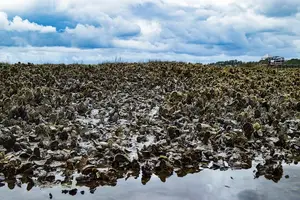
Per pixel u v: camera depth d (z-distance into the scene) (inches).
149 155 325.4
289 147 377.7
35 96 544.4
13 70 815.7
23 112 440.1
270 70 1030.4
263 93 653.3
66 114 455.8
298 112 513.7
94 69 922.7
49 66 951.0
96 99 594.9
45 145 335.9
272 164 324.8
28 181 274.5
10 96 563.8
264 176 301.0
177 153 331.0
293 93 658.2
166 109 477.7
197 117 459.5
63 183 272.2
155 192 260.7
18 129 373.1
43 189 261.3
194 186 274.1
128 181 280.8
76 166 298.4
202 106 523.8
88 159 302.8
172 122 434.6
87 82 732.0
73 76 799.7
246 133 391.9
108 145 331.6
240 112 491.2
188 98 562.3
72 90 661.9
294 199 252.2
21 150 325.7
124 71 907.4
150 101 579.8
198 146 353.7
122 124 437.4
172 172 303.0
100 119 456.8
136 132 398.6
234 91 634.8
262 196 257.6
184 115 469.4
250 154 353.1
